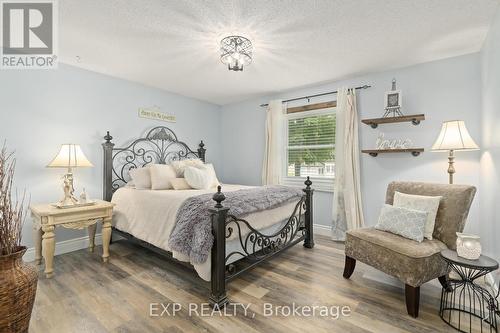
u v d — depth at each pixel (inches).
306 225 123.2
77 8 73.3
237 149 183.6
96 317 66.7
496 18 75.6
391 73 121.3
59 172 111.7
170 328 62.6
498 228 77.6
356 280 88.4
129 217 109.5
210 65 115.6
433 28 84.4
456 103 105.7
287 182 160.6
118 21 79.9
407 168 117.7
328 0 69.7
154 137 148.0
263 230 97.9
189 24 81.7
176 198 92.4
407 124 117.4
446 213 80.4
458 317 67.0
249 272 94.7
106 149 124.0
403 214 81.6
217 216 72.2
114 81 130.9
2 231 57.4
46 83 108.2
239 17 77.5
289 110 156.4
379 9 73.8
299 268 98.5
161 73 126.0
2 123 97.6
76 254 111.5
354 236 85.7
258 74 127.2
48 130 108.7
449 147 91.5
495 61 78.3
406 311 69.9
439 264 72.4
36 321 64.8
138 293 79.1
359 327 63.3
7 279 54.7
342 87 134.3
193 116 172.6
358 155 129.7
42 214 87.8
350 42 94.0
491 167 84.9
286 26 82.7
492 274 81.5
